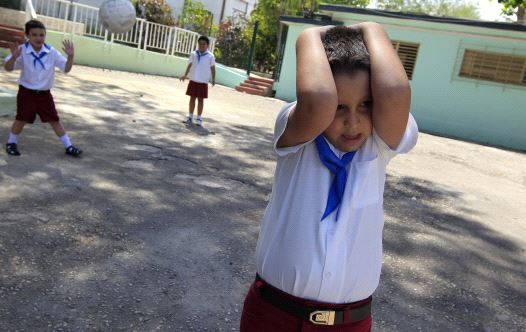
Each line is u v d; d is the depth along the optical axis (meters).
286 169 1.61
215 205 4.79
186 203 4.70
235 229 4.25
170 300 2.98
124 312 2.78
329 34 1.51
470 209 6.24
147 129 7.77
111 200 4.42
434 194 6.76
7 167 4.82
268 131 9.83
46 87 5.28
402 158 9.23
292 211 1.55
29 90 5.20
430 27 15.85
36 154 5.40
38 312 2.66
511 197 7.34
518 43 14.70
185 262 3.49
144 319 2.75
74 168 5.14
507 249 4.86
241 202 5.02
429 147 11.57
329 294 1.53
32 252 3.27
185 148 6.96
